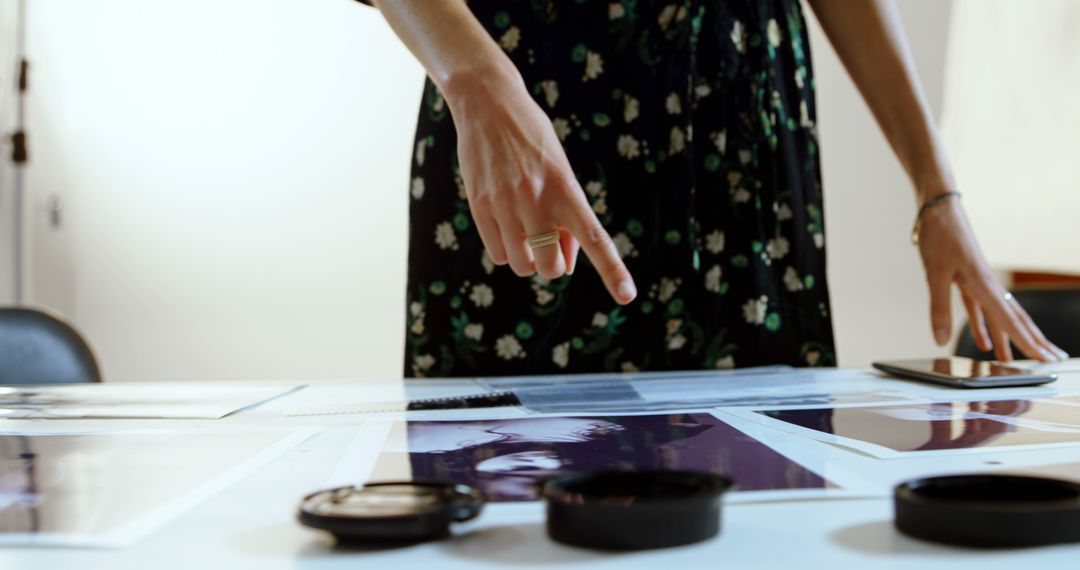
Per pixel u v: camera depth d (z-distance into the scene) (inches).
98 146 97.6
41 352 44.9
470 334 42.0
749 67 42.7
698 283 42.4
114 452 19.2
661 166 41.8
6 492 15.1
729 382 32.9
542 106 41.4
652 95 41.5
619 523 11.2
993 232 95.6
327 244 97.9
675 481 12.6
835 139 99.5
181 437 21.3
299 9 96.0
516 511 13.4
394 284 98.0
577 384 33.4
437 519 11.5
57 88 97.4
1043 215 92.0
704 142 42.4
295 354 98.8
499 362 41.9
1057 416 22.3
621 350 41.9
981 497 12.3
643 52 41.4
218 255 98.2
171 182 97.7
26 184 97.4
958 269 40.5
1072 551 10.9
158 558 11.4
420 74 96.3
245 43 96.4
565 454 18.2
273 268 98.2
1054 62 90.5
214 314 98.8
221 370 99.1
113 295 98.7
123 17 96.5
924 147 41.8
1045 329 51.4
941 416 22.5
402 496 12.7
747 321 42.7
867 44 43.1
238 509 13.9
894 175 99.4
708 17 42.1
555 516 11.7
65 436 21.7
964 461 16.7
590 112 41.4
